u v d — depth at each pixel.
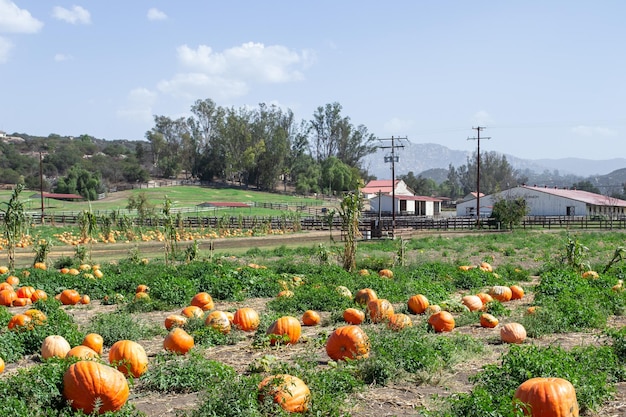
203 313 16.61
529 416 8.05
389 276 24.30
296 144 157.12
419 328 13.91
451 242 45.03
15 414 8.17
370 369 10.58
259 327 14.62
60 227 60.69
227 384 8.84
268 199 123.31
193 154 154.38
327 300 18.20
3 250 42.38
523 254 36.97
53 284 22.69
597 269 26.89
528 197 89.00
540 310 15.83
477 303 17.69
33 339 13.13
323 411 8.59
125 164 147.88
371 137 163.62
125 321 15.12
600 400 9.31
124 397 9.11
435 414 8.41
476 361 11.99
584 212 84.88
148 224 65.62
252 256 35.59
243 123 145.00
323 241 48.59
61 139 197.50
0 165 133.88
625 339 11.84
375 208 101.56
